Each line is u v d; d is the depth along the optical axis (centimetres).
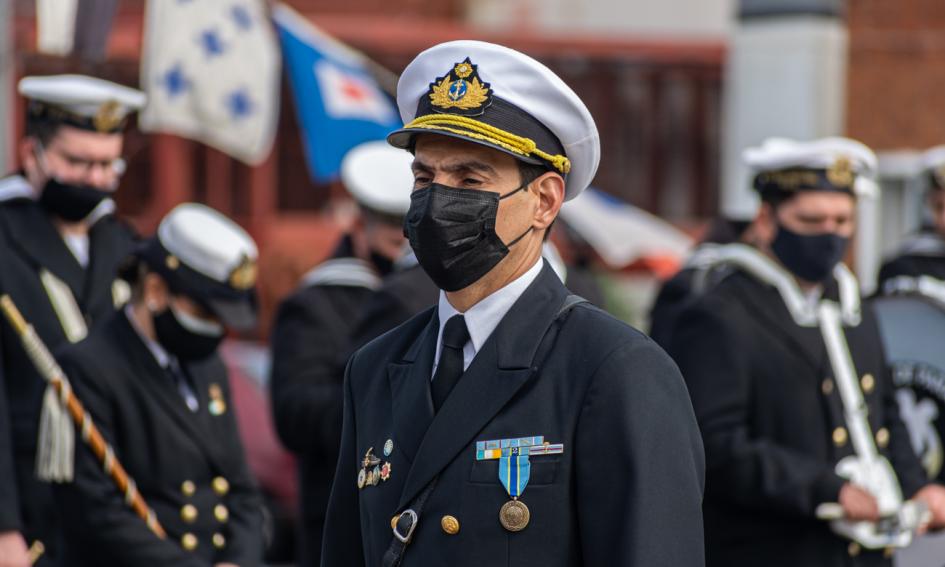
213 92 2238
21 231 1514
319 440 1606
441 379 812
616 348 782
